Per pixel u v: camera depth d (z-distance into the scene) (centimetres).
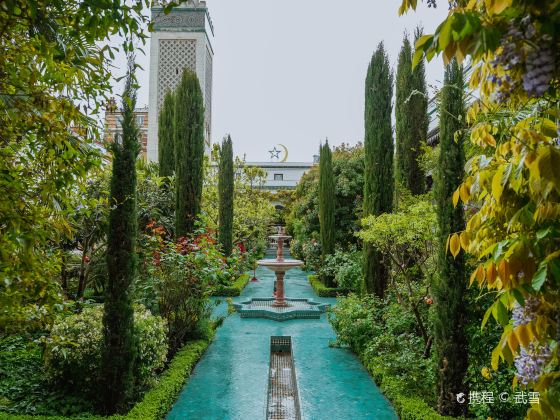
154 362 420
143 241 609
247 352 603
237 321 830
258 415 384
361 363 549
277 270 945
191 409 397
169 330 539
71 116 227
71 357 363
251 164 3125
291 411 470
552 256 112
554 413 117
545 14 98
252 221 1745
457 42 101
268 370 521
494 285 145
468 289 339
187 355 523
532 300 128
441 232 345
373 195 654
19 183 218
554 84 117
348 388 457
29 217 224
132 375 373
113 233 362
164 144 940
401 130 679
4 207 208
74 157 236
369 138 670
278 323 812
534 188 112
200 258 558
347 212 1293
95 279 727
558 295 122
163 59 1856
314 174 1795
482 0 117
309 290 1228
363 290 643
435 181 357
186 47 1864
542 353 131
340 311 587
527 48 100
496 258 124
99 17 204
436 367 353
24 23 199
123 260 362
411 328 497
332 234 1173
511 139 146
